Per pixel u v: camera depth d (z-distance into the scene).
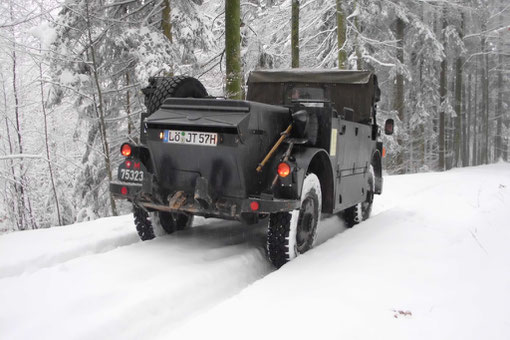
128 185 4.43
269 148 4.32
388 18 22.16
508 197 8.73
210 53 12.46
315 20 18.92
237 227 5.96
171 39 10.16
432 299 3.05
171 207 4.23
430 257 4.14
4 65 10.48
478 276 3.55
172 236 5.15
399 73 22.88
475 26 31.75
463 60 33.84
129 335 2.74
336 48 18.70
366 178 6.31
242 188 4.09
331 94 6.24
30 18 9.20
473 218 6.23
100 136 10.47
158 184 4.44
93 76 9.84
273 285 3.39
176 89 4.73
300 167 4.16
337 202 5.09
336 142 4.84
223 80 11.40
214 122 3.89
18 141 11.09
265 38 18.25
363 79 6.07
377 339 2.49
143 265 3.86
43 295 3.17
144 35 9.59
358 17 18.97
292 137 4.46
